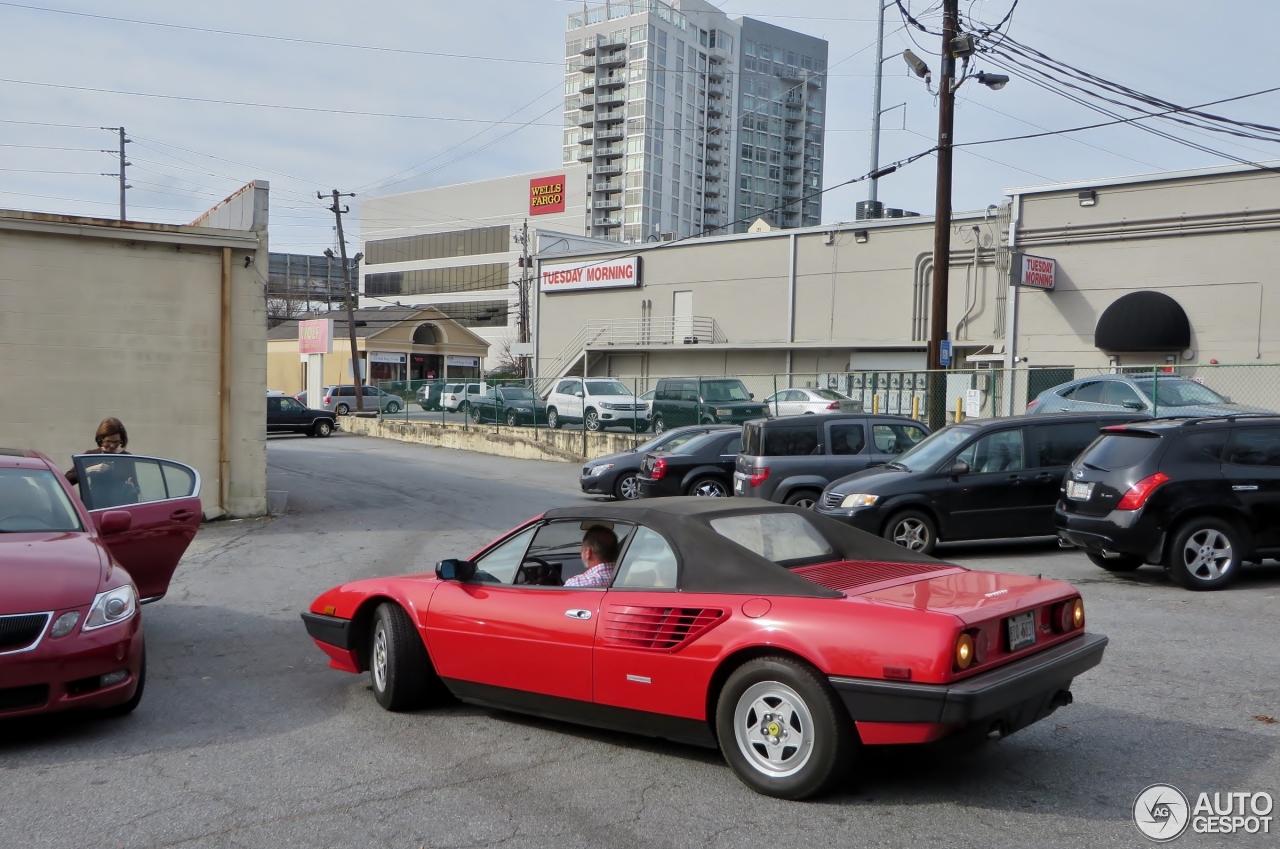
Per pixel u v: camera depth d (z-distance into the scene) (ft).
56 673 18.28
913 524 39.32
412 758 18.12
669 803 15.61
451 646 19.81
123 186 175.22
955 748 15.43
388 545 46.09
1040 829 14.42
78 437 50.24
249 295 53.98
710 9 483.92
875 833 14.32
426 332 229.04
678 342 144.77
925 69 66.28
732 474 58.08
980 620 14.84
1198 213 90.27
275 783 16.89
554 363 162.81
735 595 16.30
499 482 77.15
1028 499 40.06
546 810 15.44
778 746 15.60
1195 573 32.04
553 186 316.60
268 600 34.12
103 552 21.26
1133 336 90.53
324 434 139.95
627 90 445.78
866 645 14.69
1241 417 33.50
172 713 21.29
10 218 48.37
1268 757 17.30
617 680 17.24
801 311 129.70
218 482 53.62
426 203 347.15
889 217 135.95
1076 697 20.95
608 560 18.60
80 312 50.26
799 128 544.62
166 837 14.65
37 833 14.84
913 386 84.28
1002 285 107.04
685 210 469.16
